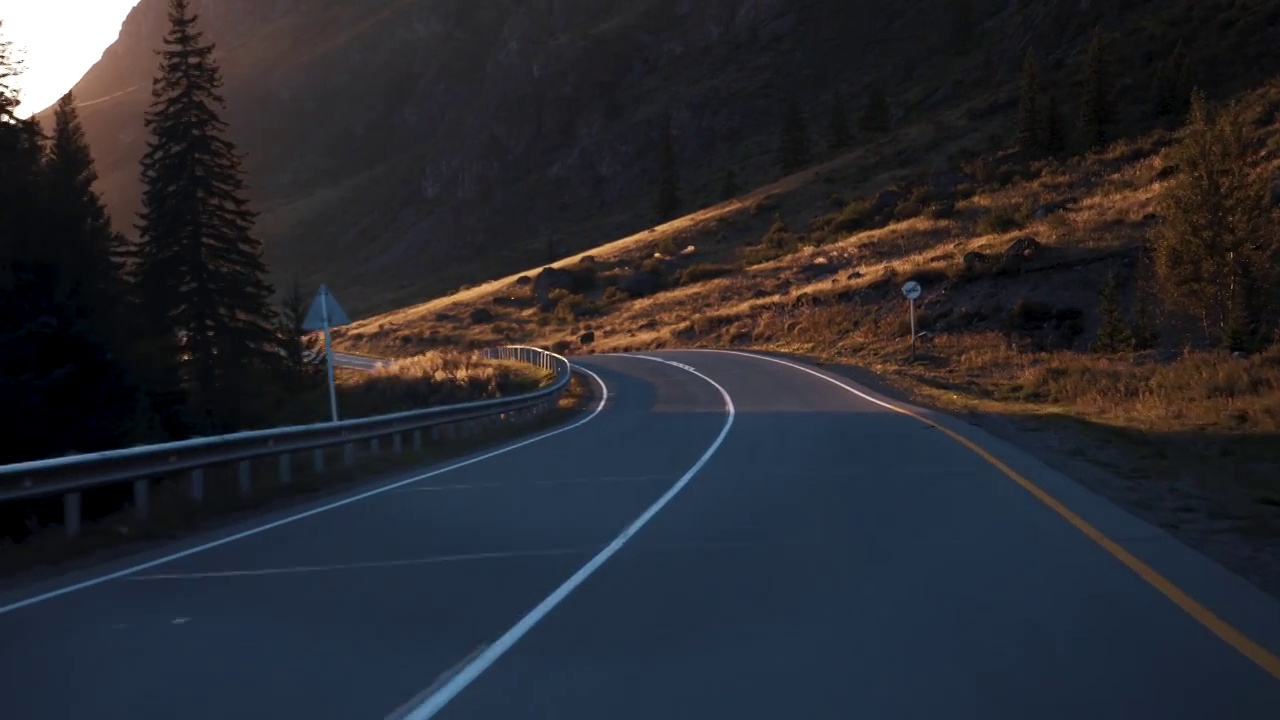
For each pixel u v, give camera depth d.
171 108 38.06
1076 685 6.27
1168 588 8.53
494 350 65.50
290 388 44.44
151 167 38.22
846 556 10.05
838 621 7.80
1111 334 36.50
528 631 7.78
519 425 27.92
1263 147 54.00
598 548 10.84
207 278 37.75
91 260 32.00
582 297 82.44
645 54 180.12
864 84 139.25
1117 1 101.62
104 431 17.34
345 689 6.57
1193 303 33.31
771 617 7.97
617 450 20.45
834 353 45.72
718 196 120.69
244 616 8.52
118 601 9.21
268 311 40.16
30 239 29.30
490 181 159.50
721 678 6.56
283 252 161.75
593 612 8.27
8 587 10.20
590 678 6.64
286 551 11.41
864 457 17.72
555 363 47.72
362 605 8.76
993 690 6.21
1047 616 7.78
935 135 93.75
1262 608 7.93
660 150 147.75
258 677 6.86
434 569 10.12
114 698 6.50
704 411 28.70
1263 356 27.00
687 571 9.63
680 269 85.06
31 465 11.45
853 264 65.94
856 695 6.18
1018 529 11.18
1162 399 24.38
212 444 14.66
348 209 174.38
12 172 30.44
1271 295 32.38
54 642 7.86
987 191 73.00
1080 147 75.69
